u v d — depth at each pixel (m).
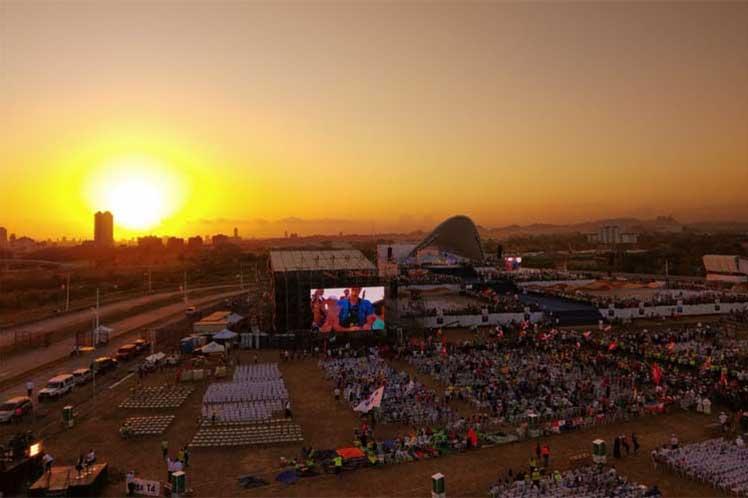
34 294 124.25
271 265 79.12
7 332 83.75
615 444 34.19
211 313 100.56
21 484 29.55
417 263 133.50
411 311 79.75
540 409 41.31
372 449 34.66
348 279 72.19
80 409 44.75
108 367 58.25
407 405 42.84
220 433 38.19
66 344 74.94
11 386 51.91
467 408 43.47
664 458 32.22
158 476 31.77
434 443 35.53
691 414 42.28
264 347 68.25
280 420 41.22
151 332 74.62
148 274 171.00
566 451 35.31
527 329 72.75
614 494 27.47
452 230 136.50
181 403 45.72
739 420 39.97
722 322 79.31
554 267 186.62
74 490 28.19
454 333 74.75
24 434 34.19
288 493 29.58
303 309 71.50
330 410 43.84
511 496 27.28
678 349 59.22
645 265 176.75
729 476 29.77
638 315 82.94
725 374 48.06
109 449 36.06
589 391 45.44
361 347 65.69
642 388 47.41
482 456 34.62
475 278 121.44
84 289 138.12
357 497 29.05
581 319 79.12
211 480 31.27
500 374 50.91
